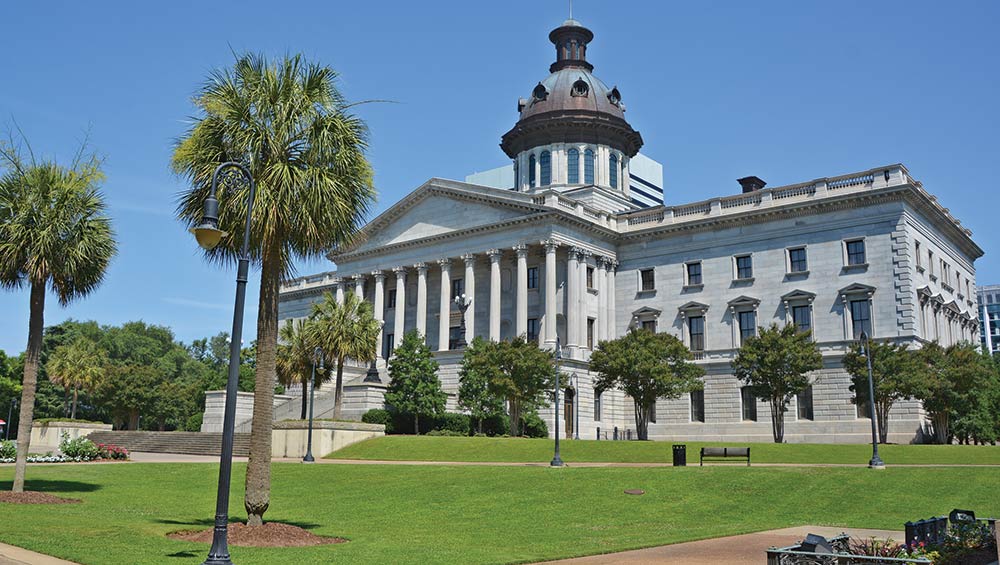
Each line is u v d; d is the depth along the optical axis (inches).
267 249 898.7
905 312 2438.5
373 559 716.0
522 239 2871.6
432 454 1959.9
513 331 3006.9
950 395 2161.7
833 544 634.8
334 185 891.4
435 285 3262.8
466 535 945.5
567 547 838.5
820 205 2637.8
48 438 2709.2
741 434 2679.6
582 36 3752.5
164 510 1109.1
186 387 4367.6
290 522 1040.8
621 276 3068.4
